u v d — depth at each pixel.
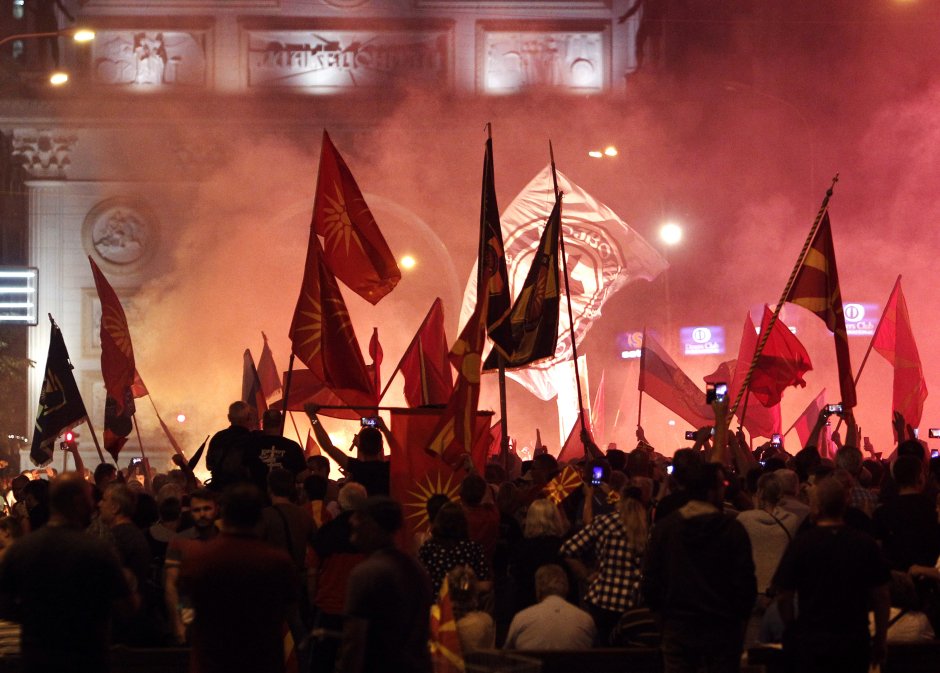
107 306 22.56
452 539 12.59
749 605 10.45
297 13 66.69
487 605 12.52
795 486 13.27
